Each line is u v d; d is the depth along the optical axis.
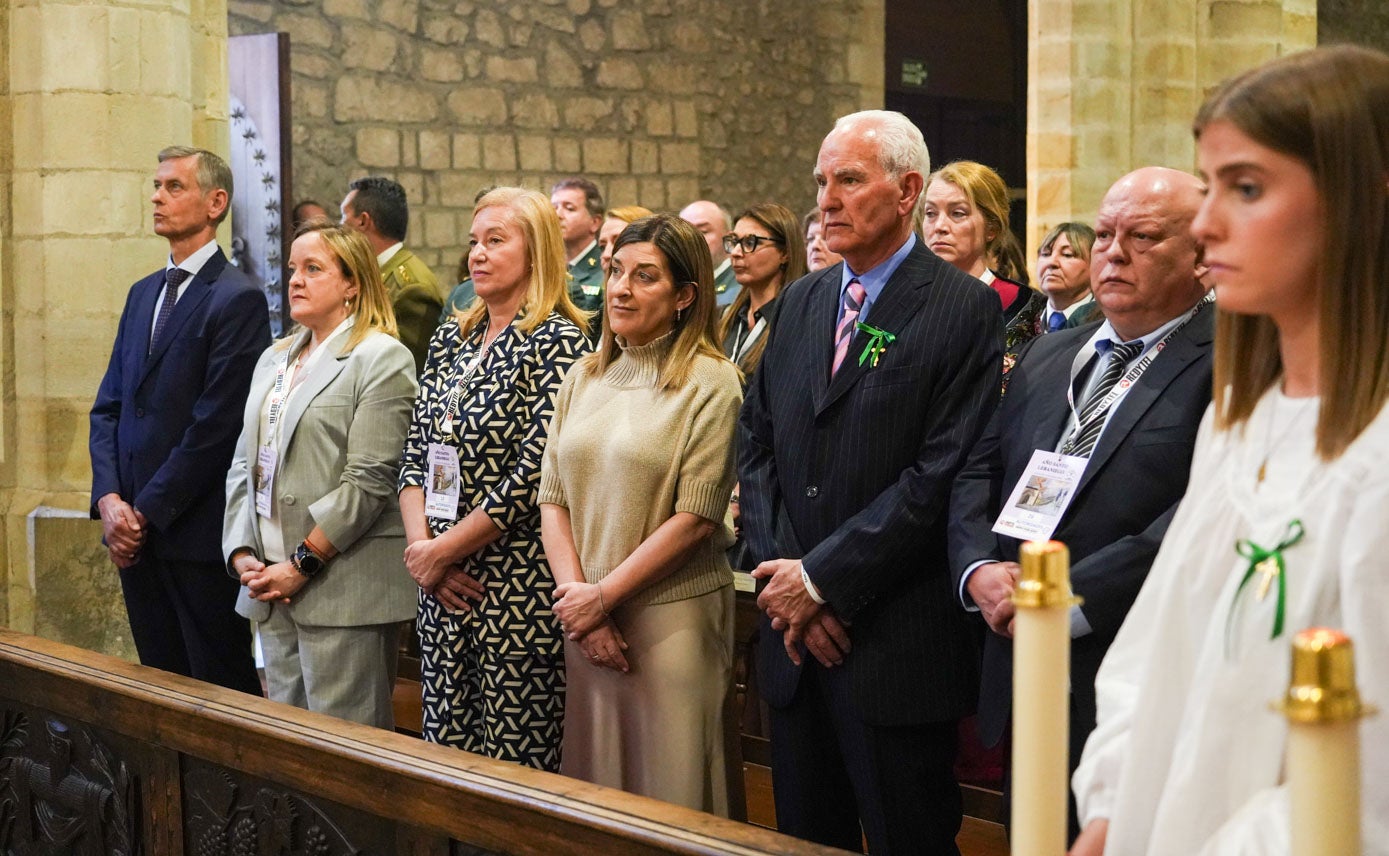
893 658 2.59
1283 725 1.21
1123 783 1.33
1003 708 2.30
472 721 3.29
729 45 10.74
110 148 4.85
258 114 7.95
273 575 3.52
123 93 4.86
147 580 4.02
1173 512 2.15
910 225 2.75
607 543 2.94
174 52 4.98
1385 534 1.16
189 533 3.92
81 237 4.87
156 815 2.82
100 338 4.89
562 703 3.23
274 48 7.89
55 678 3.03
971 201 3.72
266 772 2.55
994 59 12.62
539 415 3.19
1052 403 2.40
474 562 3.21
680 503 2.90
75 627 4.93
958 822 2.73
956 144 12.51
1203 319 2.26
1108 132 6.77
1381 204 1.20
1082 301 4.48
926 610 2.61
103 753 2.94
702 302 3.01
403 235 5.37
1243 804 1.22
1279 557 1.22
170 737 2.75
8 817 3.21
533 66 9.87
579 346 3.28
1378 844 1.12
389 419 3.59
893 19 12.01
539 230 3.34
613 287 2.97
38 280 4.91
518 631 3.17
